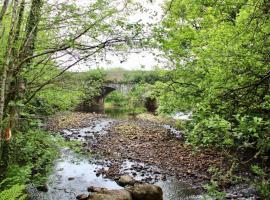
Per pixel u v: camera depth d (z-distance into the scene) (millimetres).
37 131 2547
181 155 5566
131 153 5914
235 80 2178
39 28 2393
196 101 3000
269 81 2094
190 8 2941
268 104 2023
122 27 2211
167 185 4176
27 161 2658
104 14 2270
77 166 4883
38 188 3637
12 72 2117
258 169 2172
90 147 6344
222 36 2402
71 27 2340
